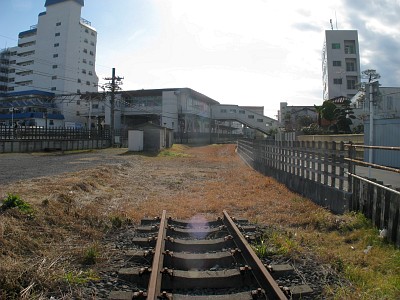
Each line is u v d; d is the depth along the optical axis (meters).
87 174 14.77
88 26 84.19
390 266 5.21
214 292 4.53
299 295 4.25
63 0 79.19
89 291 4.38
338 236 7.01
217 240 6.59
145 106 67.19
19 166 19.34
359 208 8.00
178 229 7.46
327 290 4.39
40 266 4.82
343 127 42.56
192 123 71.69
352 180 8.43
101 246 6.19
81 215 7.94
